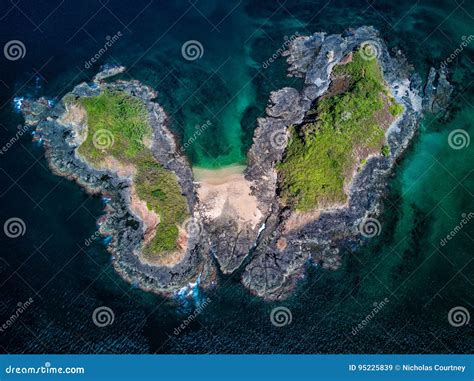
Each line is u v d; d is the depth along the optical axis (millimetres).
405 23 51875
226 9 52750
